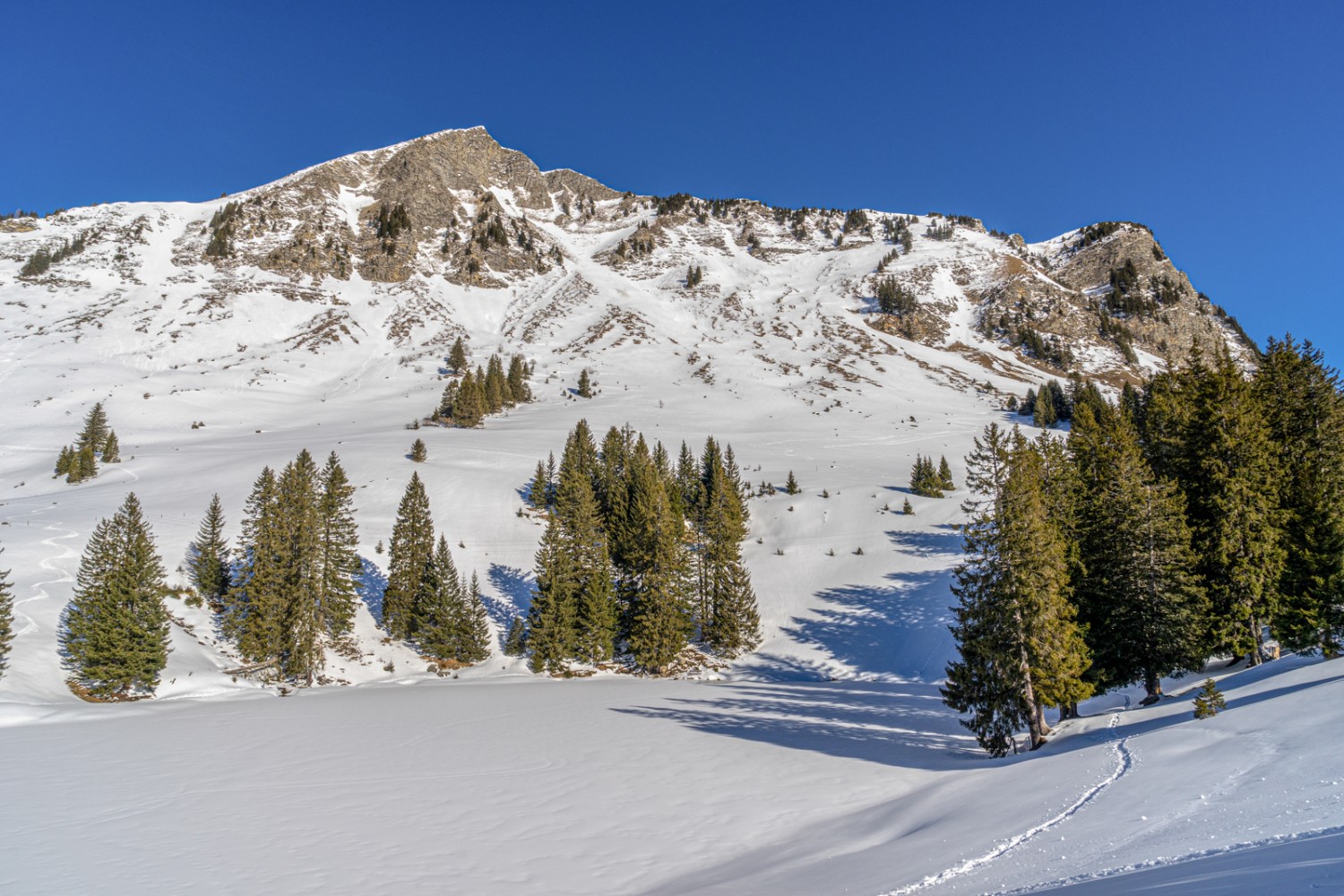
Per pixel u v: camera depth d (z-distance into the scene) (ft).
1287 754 43.86
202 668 162.91
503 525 261.85
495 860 54.39
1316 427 110.32
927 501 266.98
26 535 204.44
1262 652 105.09
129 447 361.51
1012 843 41.45
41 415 408.05
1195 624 96.89
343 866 53.52
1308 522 102.83
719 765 86.69
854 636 194.59
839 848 51.65
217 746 99.55
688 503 275.39
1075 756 62.69
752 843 57.77
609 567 212.64
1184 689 100.12
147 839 60.29
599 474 273.54
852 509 268.00
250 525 199.41
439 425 409.28
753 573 234.58
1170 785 44.91
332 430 398.42
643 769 85.30
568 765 87.45
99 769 86.07
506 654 196.13
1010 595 88.02
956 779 70.33
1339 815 31.12
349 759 91.50
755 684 173.06
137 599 150.71
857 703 139.23
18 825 64.18
